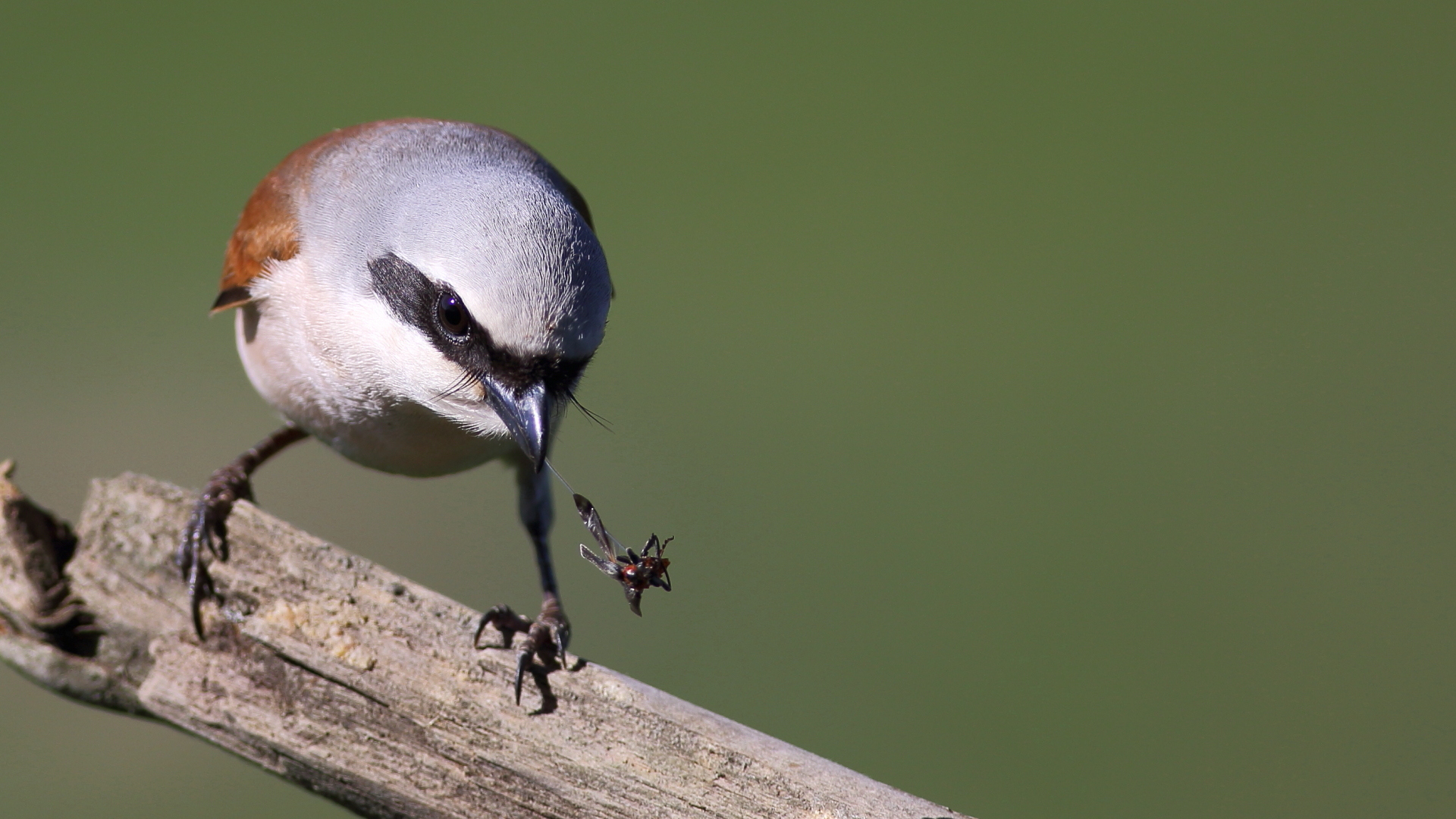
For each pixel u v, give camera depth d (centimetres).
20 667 569
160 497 562
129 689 570
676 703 502
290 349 623
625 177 1836
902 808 468
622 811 489
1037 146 2008
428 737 513
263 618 532
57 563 564
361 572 538
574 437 1423
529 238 545
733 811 479
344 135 666
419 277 564
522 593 1212
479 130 671
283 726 529
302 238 612
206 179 1716
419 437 633
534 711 505
